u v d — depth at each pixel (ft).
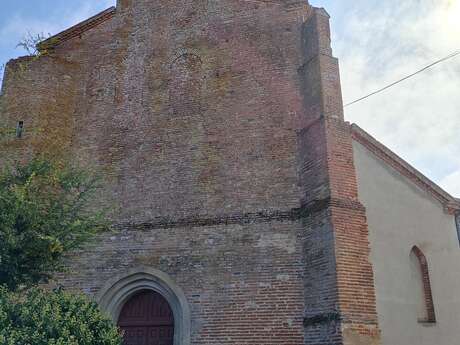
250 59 56.80
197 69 58.13
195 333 46.01
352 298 41.27
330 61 52.08
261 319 45.06
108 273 50.42
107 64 61.62
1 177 44.19
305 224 46.83
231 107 54.85
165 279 48.65
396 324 44.88
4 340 27.99
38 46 58.23
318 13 54.70
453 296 51.55
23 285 42.34
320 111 49.62
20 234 40.04
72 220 43.88
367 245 44.19
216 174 52.03
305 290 44.80
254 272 46.83
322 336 41.32
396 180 52.11
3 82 59.31
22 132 56.18
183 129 55.31
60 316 31.35
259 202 49.57
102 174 55.36
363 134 50.62
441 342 47.96
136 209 52.80
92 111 59.31
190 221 50.44
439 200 55.42
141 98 58.54
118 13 64.23
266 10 59.11
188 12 61.77
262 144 52.16
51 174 46.29
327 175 45.80
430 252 51.72
